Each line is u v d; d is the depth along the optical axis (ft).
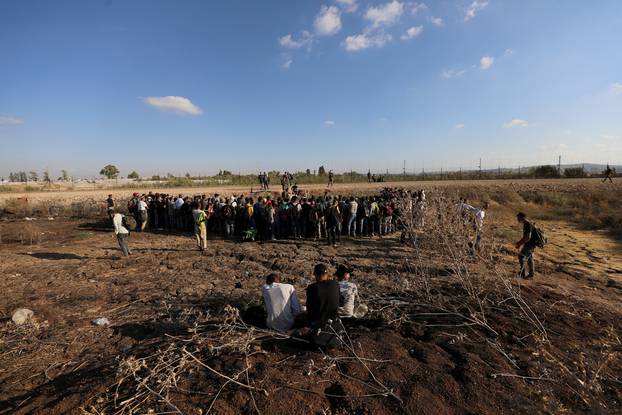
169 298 22.81
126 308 21.27
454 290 22.35
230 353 14.01
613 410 11.28
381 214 43.86
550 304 20.45
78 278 27.81
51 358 15.55
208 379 12.32
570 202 72.43
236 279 27.22
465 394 11.59
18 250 39.06
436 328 17.01
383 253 35.91
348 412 10.74
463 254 23.17
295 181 125.70
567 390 12.19
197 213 37.45
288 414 10.52
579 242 41.88
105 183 144.15
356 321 17.67
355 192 86.69
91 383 12.78
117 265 31.65
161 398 11.16
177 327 17.85
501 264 29.25
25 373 14.44
